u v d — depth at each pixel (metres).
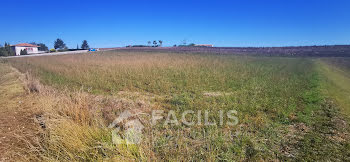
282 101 6.28
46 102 5.04
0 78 11.31
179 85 8.98
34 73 13.05
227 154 3.31
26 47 59.31
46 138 3.60
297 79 10.38
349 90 8.33
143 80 10.25
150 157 3.25
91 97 6.40
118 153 3.23
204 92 7.84
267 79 10.45
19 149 3.53
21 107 5.76
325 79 10.79
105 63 19.19
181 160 3.22
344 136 4.03
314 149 3.55
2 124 4.57
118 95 7.36
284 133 4.20
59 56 33.78
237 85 9.01
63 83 9.53
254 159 3.24
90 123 4.41
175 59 23.92
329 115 5.18
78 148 3.32
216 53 35.53
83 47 76.19
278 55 32.94
